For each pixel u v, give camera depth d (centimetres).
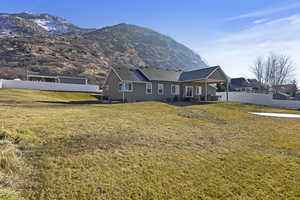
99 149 531
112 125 785
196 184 405
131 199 346
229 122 1116
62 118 839
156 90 2475
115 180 396
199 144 646
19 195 326
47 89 3225
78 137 609
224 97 3028
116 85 2411
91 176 402
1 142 497
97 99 2783
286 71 4369
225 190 391
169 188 385
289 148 673
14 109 1020
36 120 756
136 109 1362
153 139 656
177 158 514
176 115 1197
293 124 1163
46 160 448
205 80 2406
